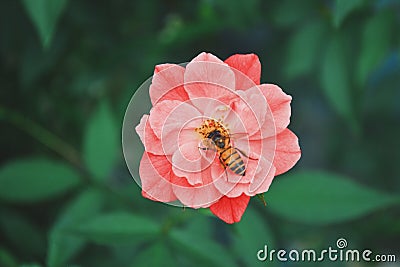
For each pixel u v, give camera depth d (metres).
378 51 0.38
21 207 0.43
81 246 0.36
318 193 0.36
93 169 0.39
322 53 0.39
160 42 0.43
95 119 0.39
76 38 0.43
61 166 0.39
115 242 0.35
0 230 0.41
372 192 0.36
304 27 0.40
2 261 0.37
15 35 0.42
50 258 0.36
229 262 0.35
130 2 0.43
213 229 0.41
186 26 0.42
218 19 0.41
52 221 0.43
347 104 0.39
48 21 0.33
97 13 0.42
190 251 0.35
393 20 0.38
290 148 0.30
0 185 0.38
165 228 0.35
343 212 0.36
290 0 0.40
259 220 0.36
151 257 0.35
